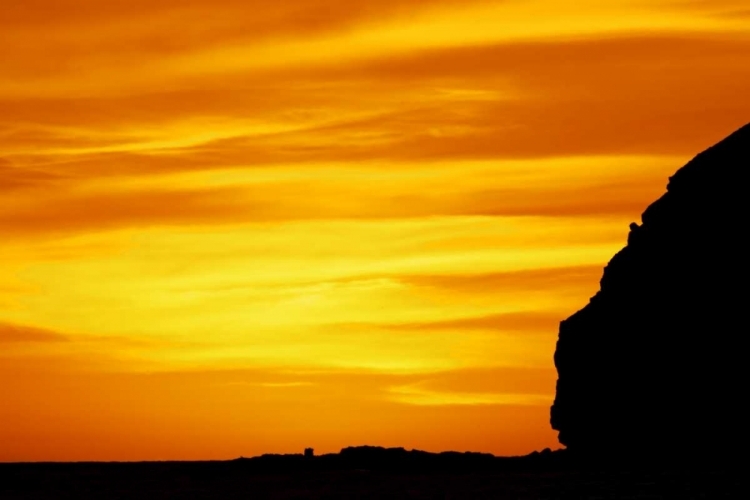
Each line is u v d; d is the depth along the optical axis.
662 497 160.75
